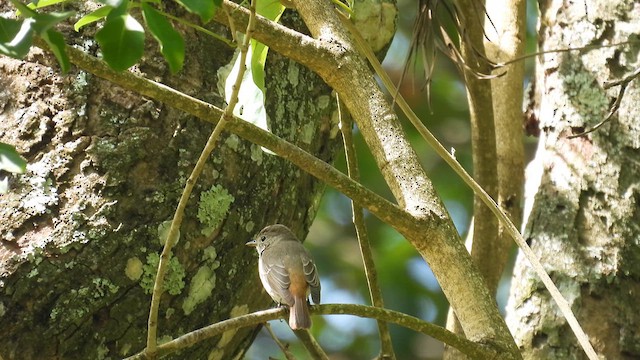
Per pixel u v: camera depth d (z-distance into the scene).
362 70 7.07
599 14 10.28
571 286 9.60
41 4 5.93
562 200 9.96
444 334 6.43
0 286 7.32
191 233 7.98
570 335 9.45
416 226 6.62
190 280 8.01
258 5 7.61
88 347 7.54
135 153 7.78
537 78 11.44
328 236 17.14
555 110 10.33
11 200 7.56
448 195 17.12
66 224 7.54
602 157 9.88
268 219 8.77
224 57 8.41
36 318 7.36
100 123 7.80
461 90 17.45
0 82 7.93
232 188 8.24
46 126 7.76
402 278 16.41
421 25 9.33
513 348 6.48
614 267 9.53
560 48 10.48
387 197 16.27
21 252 7.43
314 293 8.95
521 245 7.13
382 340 8.57
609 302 9.47
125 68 5.14
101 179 7.67
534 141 17.47
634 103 9.91
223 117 5.98
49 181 7.63
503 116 11.37
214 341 8.48
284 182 8.84
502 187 11.28
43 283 7.39
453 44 9.67
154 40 8.03
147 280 7.71
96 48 7.88
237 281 8.50
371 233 16.98
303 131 9.02
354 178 8.33
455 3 9.55
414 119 7.50
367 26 9.63
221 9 6.59
